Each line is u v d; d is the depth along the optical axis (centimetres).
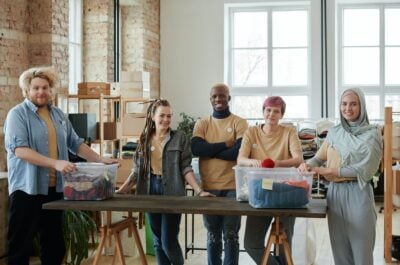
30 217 362
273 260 358
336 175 310
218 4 984
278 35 995
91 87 641
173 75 1001
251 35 1003
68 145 398
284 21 991
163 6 1002
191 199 338
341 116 321
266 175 302
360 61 983
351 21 984
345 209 313
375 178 873
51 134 369
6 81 573
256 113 1004
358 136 313
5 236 481
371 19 978
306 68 988
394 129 514
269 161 318
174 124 1002
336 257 320
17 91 589
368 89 980
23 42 604
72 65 802
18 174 361
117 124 647
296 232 463
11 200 363
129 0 883
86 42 824
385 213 502
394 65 976
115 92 701
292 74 992
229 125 385
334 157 320
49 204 317
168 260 381
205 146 376
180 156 372
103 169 335
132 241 517
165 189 367
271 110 357
